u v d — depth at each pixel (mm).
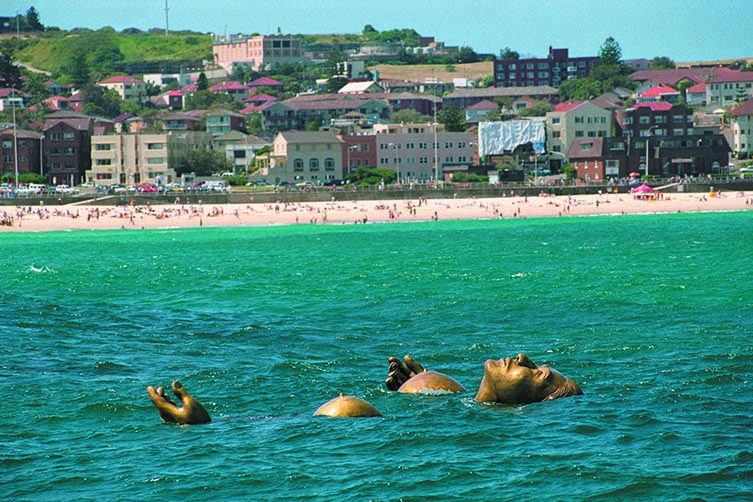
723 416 36094
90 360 49344
